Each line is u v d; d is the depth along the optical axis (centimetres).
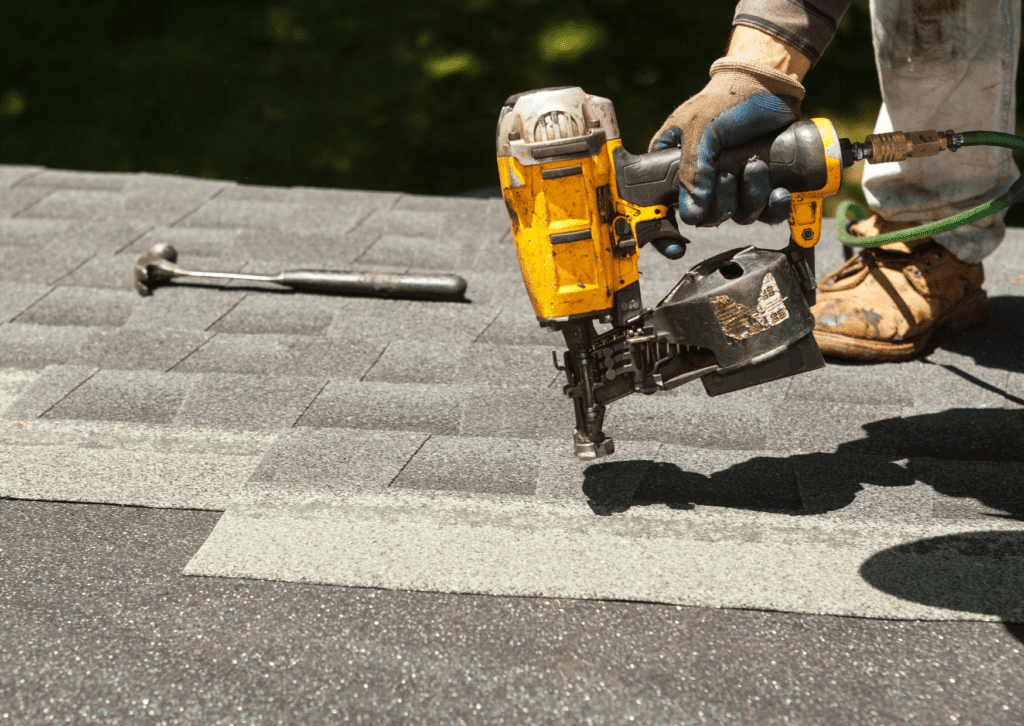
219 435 221
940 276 259
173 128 764
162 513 193
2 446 215
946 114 253
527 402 235
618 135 171
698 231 337
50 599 168
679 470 205
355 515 189
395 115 760
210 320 281
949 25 238
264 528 185
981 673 150
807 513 189
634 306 181
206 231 345
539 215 171
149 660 154
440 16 796
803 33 177
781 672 150
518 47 773
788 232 334
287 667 152
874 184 268
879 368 253
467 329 275
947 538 180
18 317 283
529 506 192
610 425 224
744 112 171
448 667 152
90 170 733
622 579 170
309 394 239
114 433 221
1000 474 201
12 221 349
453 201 374
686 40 777
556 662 153
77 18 830
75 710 144
